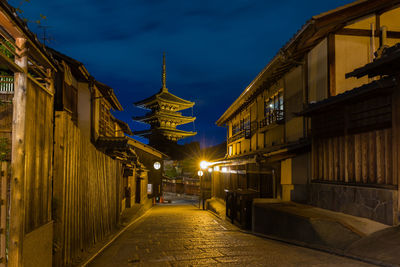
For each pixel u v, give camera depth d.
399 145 6.40
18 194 3.91
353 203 7.89
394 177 6.53
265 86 17.53
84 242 7.29
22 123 4.02
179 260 6.32
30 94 4.35
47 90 5.05
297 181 11.48
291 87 14.09
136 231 11.52
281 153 11.50
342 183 8.40
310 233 7.46
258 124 19.23
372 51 10.44
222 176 23.42
